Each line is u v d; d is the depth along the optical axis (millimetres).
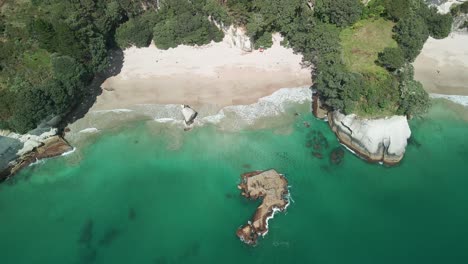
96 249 53312
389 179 59031
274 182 57875
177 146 63812
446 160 60875
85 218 56469
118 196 58594
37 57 62438
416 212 55344
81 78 63219
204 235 53844
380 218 54781
